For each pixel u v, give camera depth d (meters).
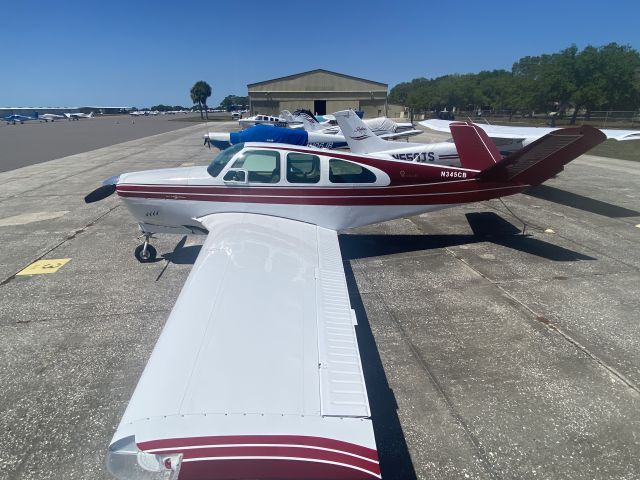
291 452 1.69
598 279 5.33
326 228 5.30
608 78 46.00
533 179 5.95
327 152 5.45
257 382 1.98
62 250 6.62
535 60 104.06
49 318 4.47
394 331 4.17
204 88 80.06
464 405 3.13
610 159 17.11
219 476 1.68
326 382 2.03
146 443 1.67
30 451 2.75
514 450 2.72
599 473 2.54
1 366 3.64
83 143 27.97
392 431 2.88
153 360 2.12
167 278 5.53
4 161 18.20
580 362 3.62
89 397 3.26
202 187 5.33
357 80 58.00
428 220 8.30
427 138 27.98
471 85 80.06
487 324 4.27
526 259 6.07
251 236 4.23
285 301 2.80
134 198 5.43
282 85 58.22
